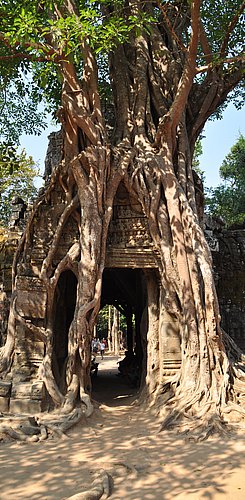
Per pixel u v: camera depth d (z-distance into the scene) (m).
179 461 6.57
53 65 10.61
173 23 12.85
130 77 12.25
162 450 7.16
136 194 10.83
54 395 9.51
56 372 10.45
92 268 10.05
